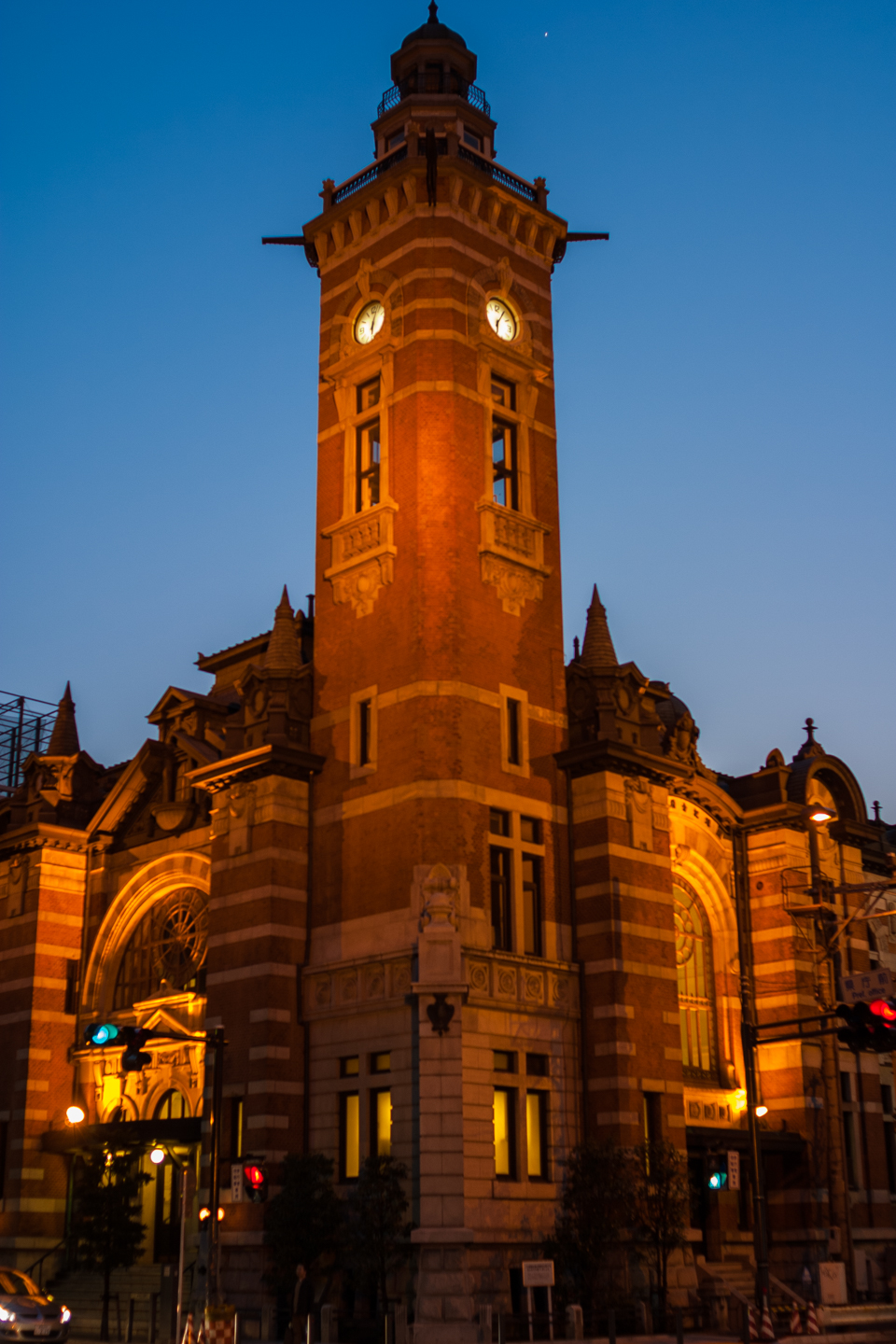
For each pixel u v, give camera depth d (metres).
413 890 41.59
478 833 42.88
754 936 53.41
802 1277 48.25
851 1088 54.09
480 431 47.12
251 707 47.09
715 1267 46.44
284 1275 38.69
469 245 48.84
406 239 48.50
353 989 42.34
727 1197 48.88
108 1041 30.61
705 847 52.94
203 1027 46.41
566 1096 42.75
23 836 53.75
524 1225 40.12
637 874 45.41
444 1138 38.59
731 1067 51.50
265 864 44.25
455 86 54.31
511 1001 41.81
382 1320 37.12
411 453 46.16
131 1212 43.78
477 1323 37.38
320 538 48.38
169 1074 47.47
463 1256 37.75
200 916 49.97
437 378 46.59
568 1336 37.56
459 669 43.91
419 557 44.81
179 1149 45.34
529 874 44.69
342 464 48.75
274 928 43.53
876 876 59.25
